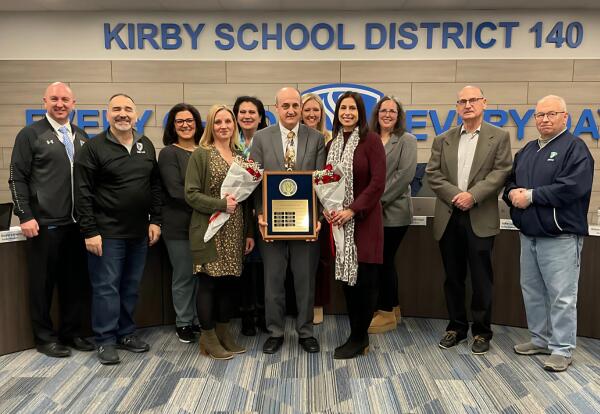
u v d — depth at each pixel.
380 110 3.03
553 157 2.55
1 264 2.76
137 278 2.86
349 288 2.66
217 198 2.57
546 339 2.73
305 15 4.93
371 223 2.55
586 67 4.89
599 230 3.00
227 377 2.46
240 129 3.20
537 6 4.77
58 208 2.73
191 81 5.01
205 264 2.56
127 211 2.67
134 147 2.73
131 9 4.88
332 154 2.60
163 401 2.21
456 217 2.80
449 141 2.86
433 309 3.49
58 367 2.61
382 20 4.92
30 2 4.64
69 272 2.85
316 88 5.00
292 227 2.59
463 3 4.70
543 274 2.65
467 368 2.57
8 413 2.11
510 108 4.96
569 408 2.14
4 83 4.98
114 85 5.00
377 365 2.61
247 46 4.96
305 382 2.40
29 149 2.69
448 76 4.96
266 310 2.79
